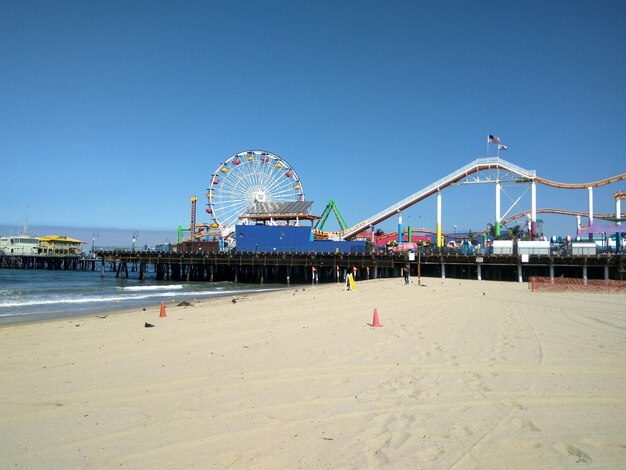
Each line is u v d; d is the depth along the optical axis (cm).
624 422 742
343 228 9681
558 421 745
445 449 638
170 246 8531
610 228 6200
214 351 1282
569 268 5759
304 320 1866
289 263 6481
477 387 928
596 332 1595
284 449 644
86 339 1516
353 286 3906
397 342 1385
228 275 7281
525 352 1246
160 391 916
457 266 6444
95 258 11394
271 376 1015
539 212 10031
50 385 965
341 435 690
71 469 591
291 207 8681
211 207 8962
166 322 1900
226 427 726
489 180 7269
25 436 699
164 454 632
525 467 583
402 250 7412
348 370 1062
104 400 866
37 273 10006
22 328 1808
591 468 579
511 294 3353
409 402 837
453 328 1648
